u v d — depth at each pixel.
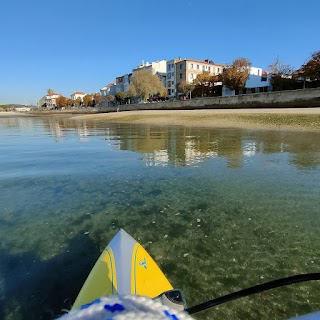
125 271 2.45
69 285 2.95
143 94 68.94
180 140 14.76
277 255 3.46
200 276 3.04
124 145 13.32
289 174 7.23
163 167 8.34
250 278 2.99
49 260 3.42
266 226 4.27
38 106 183.62
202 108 45.69
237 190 6.02
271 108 33.47
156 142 14.18
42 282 3.00
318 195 5.58
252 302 2.60
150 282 2.37
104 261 2.60
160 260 3.37
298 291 2.76
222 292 2.77
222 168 8.07
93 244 3.80
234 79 49.62
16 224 4.46
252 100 37.84
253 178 6.92
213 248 3.64
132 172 7.77
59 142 15.19
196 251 3.57
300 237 3.91
